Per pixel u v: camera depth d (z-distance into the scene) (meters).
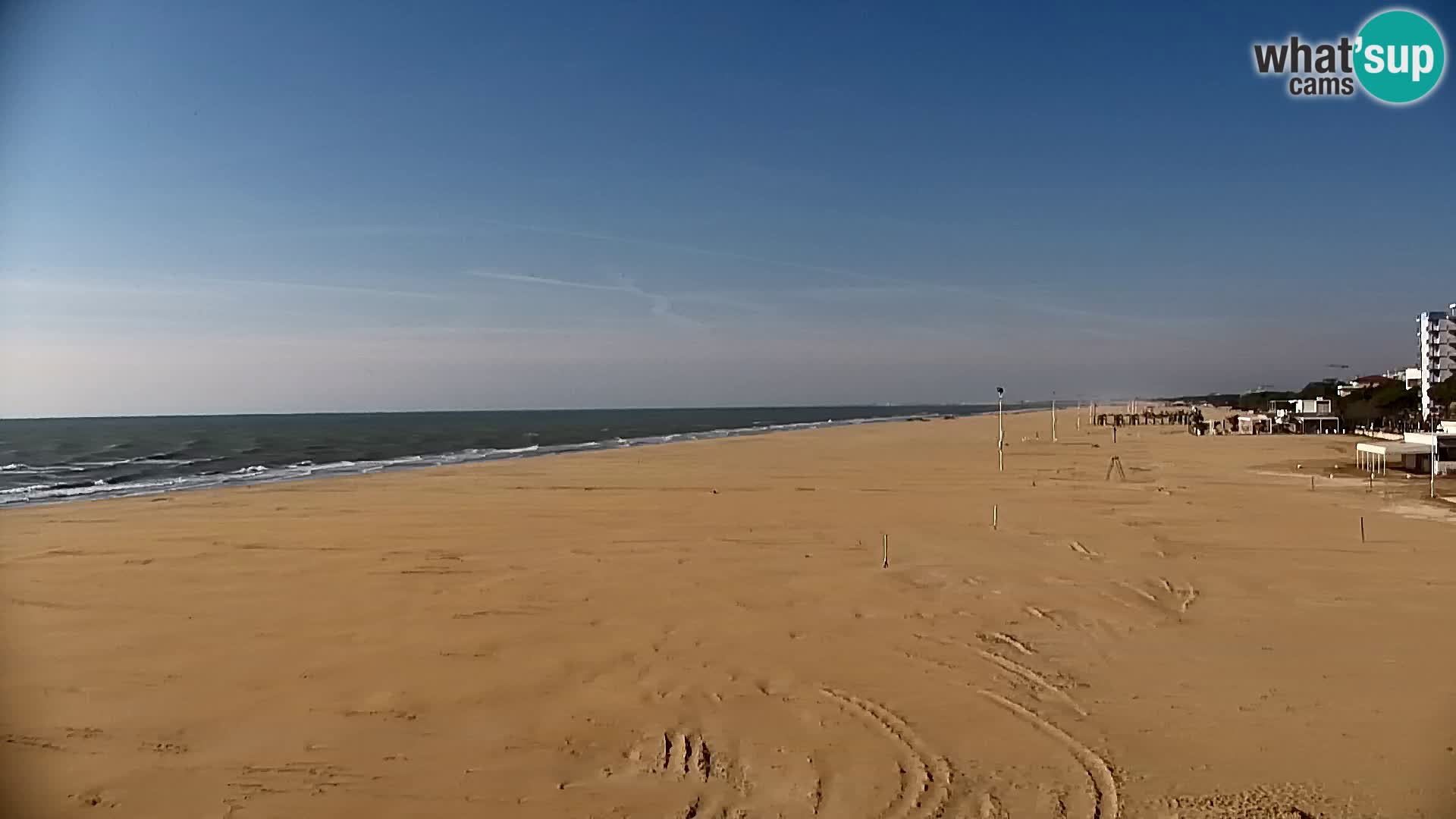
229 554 17.33
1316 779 7.20
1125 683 9.59
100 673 10.10
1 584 14.70
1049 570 15.52
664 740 8.18
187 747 8.06
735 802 6.95
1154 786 7.13
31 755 7.88
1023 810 6.74
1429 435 32.94
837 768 7.54
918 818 6.63
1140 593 13.72
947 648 10.93
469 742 8.15
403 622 12.27
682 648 11.03
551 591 14.12
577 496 27.41
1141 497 26.06
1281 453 43.38
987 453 46.94
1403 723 8.36
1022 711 8.79
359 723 8.61
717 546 18.09
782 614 12.60
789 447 55.81
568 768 7.60
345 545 18.27
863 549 17.66
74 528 20.78
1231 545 17.69
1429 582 14.30
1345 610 12.55
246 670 10.23
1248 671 9.93
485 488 29.91
